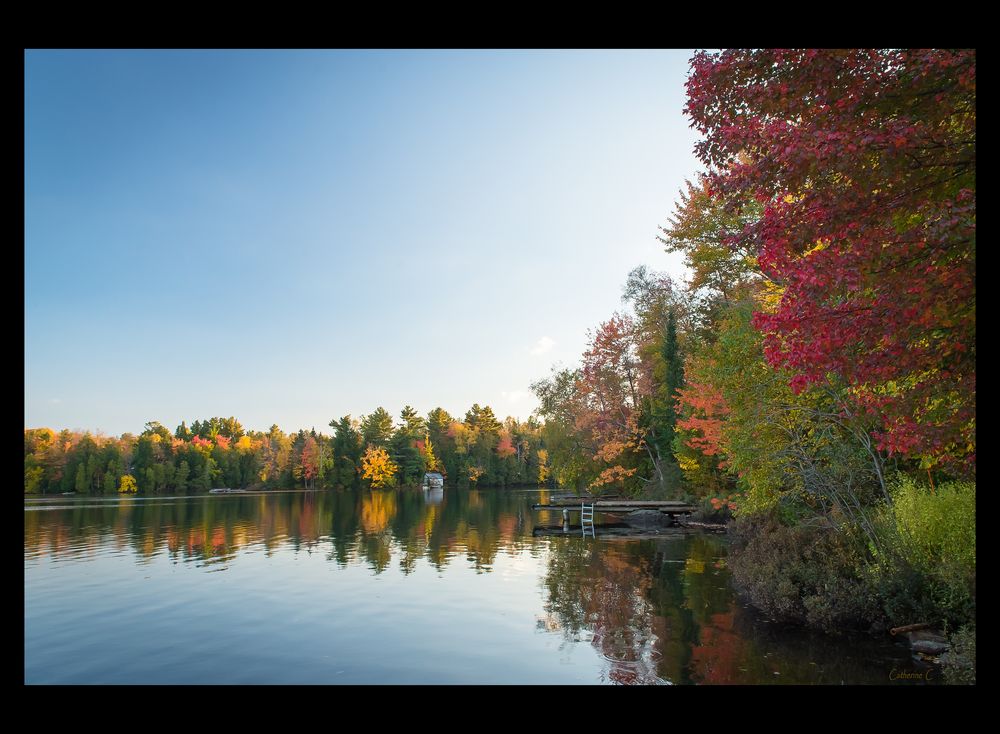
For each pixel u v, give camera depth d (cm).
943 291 632
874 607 1037
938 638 936
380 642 1120
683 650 998
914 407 705
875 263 687
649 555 2117
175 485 10731
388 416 11781
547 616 1270
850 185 716
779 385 1488
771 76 744
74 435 10306
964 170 654
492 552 2294
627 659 966
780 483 1574
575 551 2273
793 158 688
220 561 2158
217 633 1208
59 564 2117
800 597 1159
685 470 3338
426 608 1376
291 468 11656
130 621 1311
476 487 12075
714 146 790
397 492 10044
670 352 4000
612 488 4953
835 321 700
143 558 2245
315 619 1299
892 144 627
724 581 1591
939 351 665
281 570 1945
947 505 1041
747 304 1892
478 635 1146
